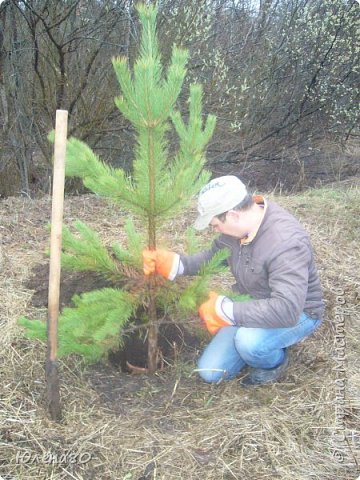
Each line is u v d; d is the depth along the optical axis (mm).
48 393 1988
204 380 2289
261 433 1979
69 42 4902
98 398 2143
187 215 3959
